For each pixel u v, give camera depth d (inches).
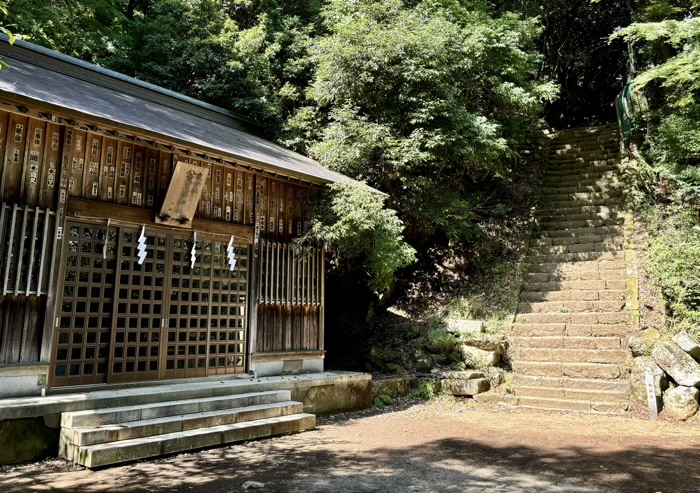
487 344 357.7
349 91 394.0
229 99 469.7
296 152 428.8
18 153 213.3
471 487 162.6
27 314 209.3
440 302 445.1
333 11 455.2
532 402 313.9
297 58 494.0
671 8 498.0
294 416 255.4
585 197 502.3
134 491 153.9
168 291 263.9
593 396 304.8
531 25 524.1
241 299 300.5
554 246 453.7
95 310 239.3
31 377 207.0
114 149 247.4
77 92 263.4
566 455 205.6
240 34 500.4
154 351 256.7
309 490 158.2
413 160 368.8
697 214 400.5
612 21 733.3
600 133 615.2
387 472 179.9
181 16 521.7
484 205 529.0
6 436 181.8
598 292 379.2
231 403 242.2
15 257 207.0
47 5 477.7
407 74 373.7
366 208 308.7
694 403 273.3
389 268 321.1
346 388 309.0
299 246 325.1
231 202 298.7
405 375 364.2
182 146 249.1
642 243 410.0
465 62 410.9
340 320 438.9
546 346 351.9
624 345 330.0
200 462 191.2
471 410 308.8
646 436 239.9
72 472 174.1
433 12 467.2
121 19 538.6
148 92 363.6
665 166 429.7
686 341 297.4
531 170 569.3
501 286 429.4
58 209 221.9
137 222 252.2
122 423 200.7
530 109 508.1
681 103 418.0
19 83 219.0
